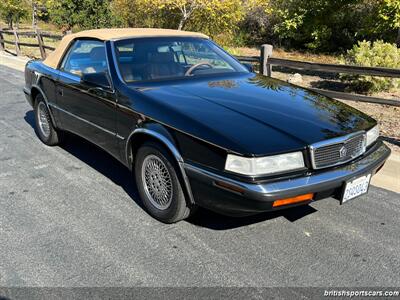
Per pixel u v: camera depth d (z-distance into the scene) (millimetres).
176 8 14055
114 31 4492
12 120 6758
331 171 3045
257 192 2787
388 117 6629
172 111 3301
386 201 3990
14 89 9281
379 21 10312
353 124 3346
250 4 14297
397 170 4570
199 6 13180
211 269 2938
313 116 3336
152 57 4160
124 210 3785
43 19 28422
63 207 3844
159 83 3887
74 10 17750
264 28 18969
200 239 3314
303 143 2939
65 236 3355
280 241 3291
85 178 4484
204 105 3383
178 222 3568
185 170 3117
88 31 4742
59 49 5039
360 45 9484
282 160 2875
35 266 2973
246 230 3447
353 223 3568
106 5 17844
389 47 9039
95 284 2783
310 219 3629
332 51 16734
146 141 3500
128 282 2803
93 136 4340
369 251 3162
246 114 3242
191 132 3086
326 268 2953
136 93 3637
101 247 3207
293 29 13344
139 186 3725
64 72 4750
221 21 14047
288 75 10750
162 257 3078
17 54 14594
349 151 3201
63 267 2959
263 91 3834
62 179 4461
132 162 3809
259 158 2809
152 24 15375
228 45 15797
